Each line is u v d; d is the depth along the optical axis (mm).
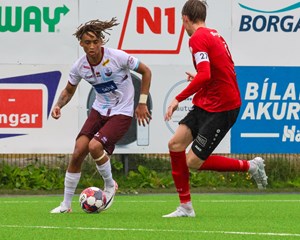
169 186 41594
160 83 40406
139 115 26141
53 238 19188
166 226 21844
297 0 41312
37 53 40094
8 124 40000
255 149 41188
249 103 41094
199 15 24000
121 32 40250
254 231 20656
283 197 37281
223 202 33406
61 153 40250
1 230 20906
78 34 25406
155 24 40406
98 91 26188
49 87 40188
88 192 26109
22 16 39938
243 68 41031
